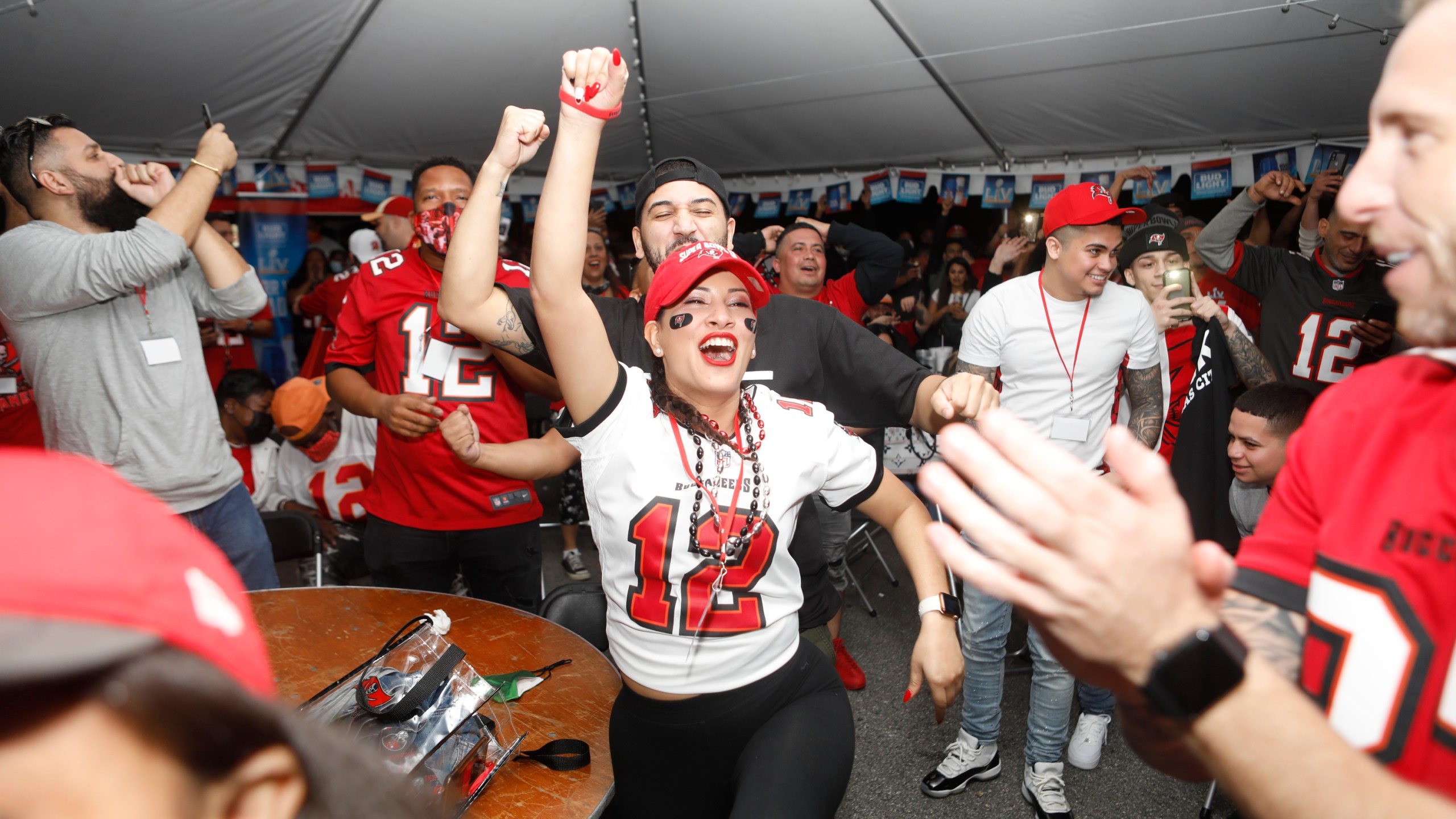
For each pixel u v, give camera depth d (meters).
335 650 1.93
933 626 1.44
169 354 2.49
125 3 3.87
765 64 4.97
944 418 1.64
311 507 3.66
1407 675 0.66
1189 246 4.29
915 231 8.19
